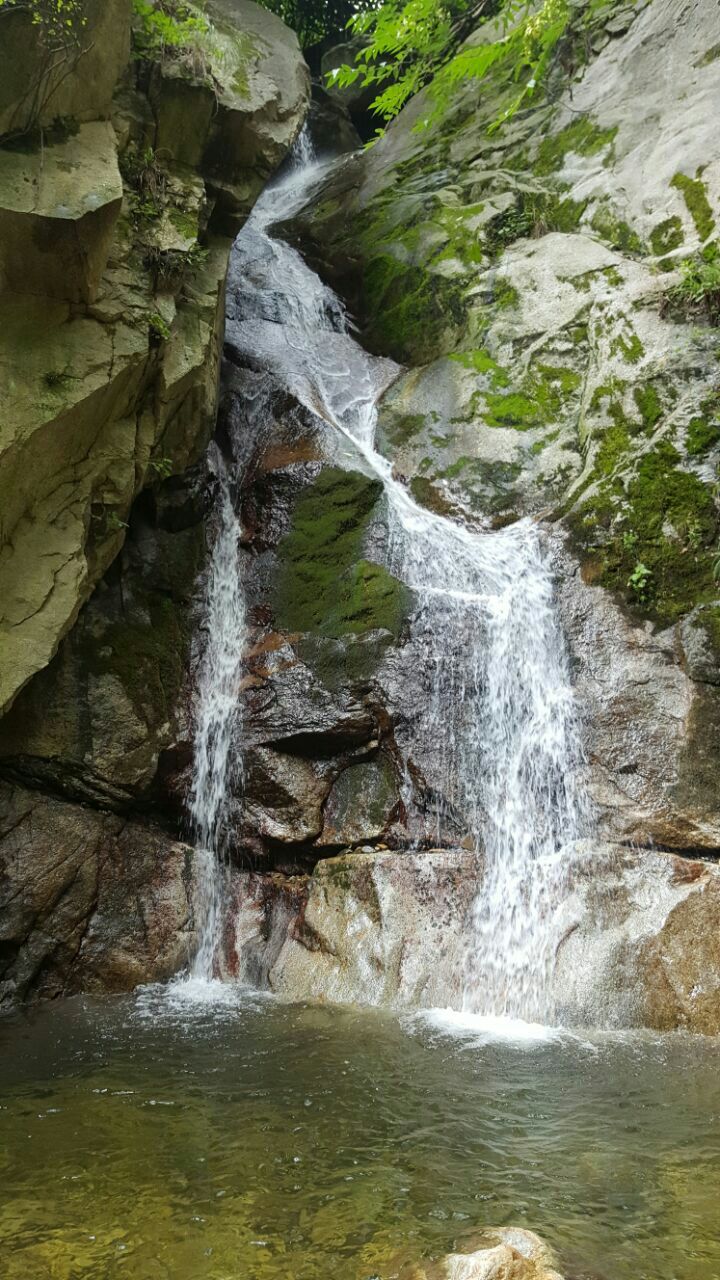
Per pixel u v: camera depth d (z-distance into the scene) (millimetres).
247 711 7320
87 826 6574
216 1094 4398
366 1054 4953
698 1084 4484
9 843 6258
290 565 7988
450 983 5930
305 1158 3711
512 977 5863
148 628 7379
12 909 6102
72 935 6270
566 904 6008
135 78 7129
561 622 7074
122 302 6480
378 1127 4004
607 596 7082
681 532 7039
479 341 9492
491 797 6688
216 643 7746
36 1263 2975
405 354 10320
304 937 6457
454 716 6969
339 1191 3439
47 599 6016
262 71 8766
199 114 7359
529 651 7043
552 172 10430
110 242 6141
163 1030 5418
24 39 5668
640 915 5816
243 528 8359
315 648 7422
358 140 16172
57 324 6137
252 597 7980
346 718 7066
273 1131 3967
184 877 6781
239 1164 3660
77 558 6238
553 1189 3445
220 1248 3062
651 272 8625
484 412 8812
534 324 9180
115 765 6770
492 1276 2768
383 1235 3127
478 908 6230
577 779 6508
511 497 8141
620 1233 3145
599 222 9516
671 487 7227
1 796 6359
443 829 6672
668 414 7613
